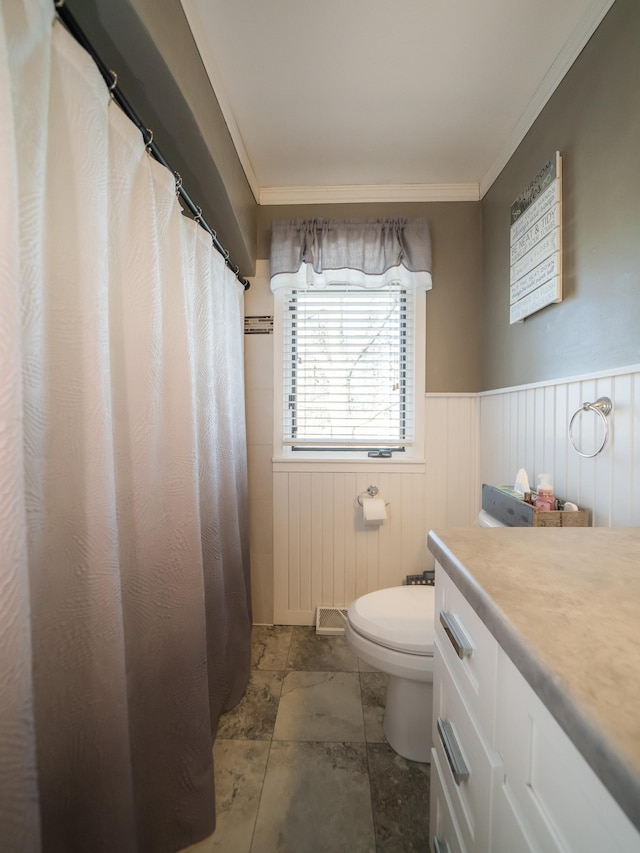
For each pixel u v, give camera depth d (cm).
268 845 90
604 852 28
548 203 116
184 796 90
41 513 58
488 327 169
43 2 51
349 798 101
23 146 50
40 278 54
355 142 147
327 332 185
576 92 105
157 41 75
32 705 48
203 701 96
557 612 43
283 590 185
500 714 47
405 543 181
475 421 180
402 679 114
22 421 48
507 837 44
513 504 114
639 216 83
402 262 170
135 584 82
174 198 94
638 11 83
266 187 177
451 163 160
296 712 131
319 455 187
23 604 47
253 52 109
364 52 109
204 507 118
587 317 101
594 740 28
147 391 83
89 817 64
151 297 82
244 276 177
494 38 105
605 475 95
